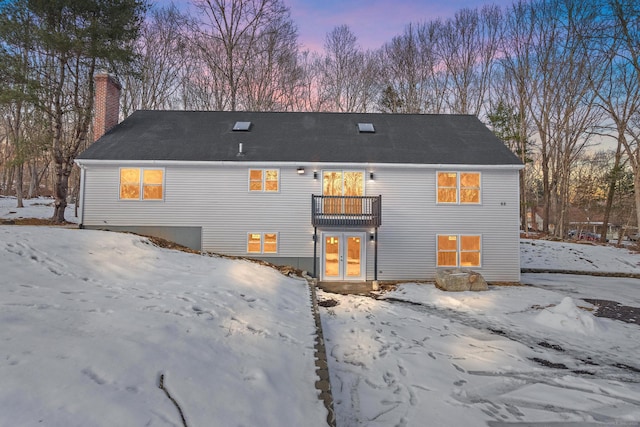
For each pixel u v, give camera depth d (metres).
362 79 30.75
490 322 7.70
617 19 18.98
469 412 4.04
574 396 4.48
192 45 26.58
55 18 14.22
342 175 12.79
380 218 11.88
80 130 15.98
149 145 13.04
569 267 15.80
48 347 3.03
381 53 30.89
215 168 12.63
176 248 11.09
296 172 12.76
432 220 12.74
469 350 5.99
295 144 13.52
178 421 2.54
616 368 5.43
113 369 2.92
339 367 5.18
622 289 11.60
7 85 13.17
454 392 4.50
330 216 12.30
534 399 4.37
